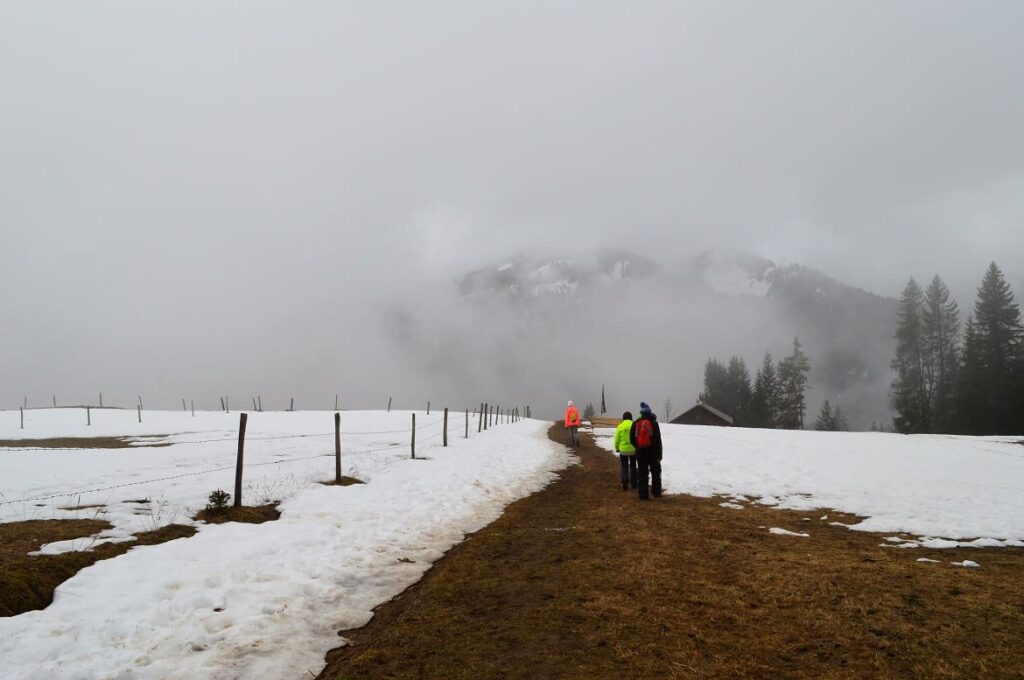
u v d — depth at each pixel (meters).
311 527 9.45
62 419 38.72
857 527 10.54
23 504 10.23
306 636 5.56
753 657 4.92
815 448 24.52
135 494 11.16
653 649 5.11
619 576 7.31
